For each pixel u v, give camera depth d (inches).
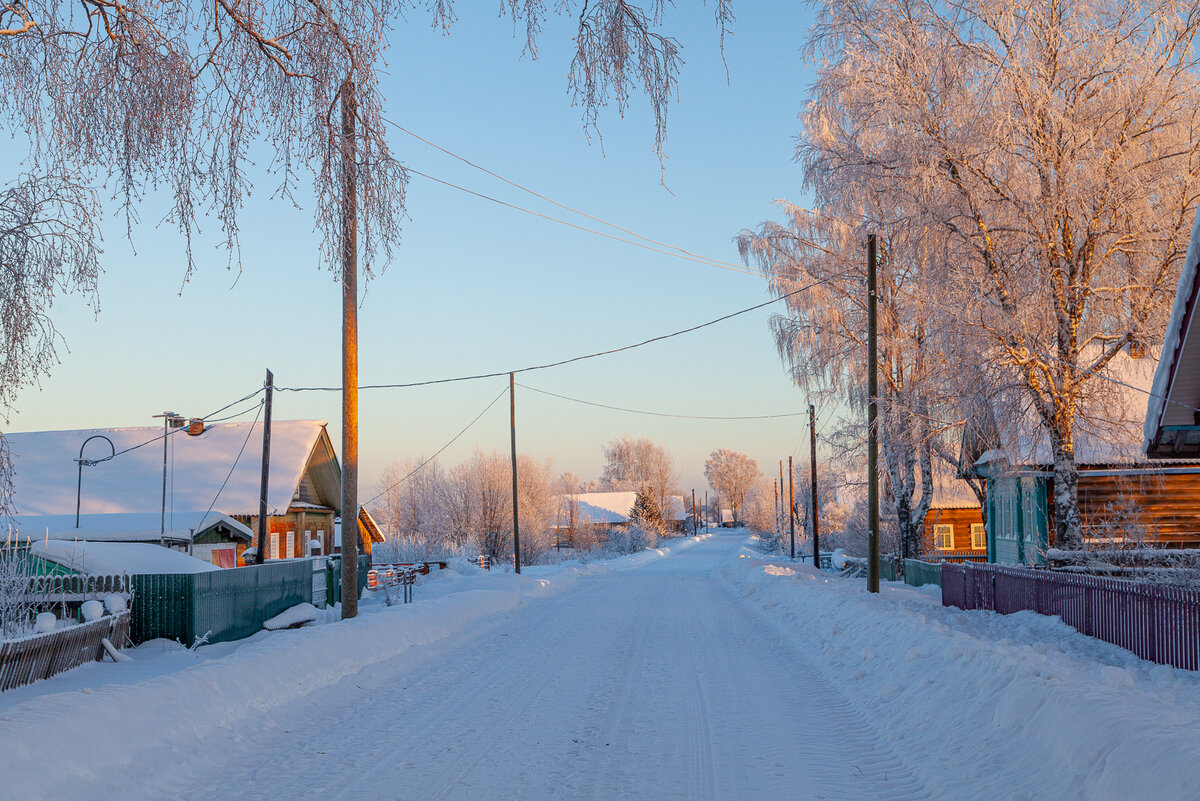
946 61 742.5
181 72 289.9
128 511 1229.7
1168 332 545.6
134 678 462.3
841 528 2361.0
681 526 5521.7
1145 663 439.8
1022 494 1012.5
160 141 290.8
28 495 1270.9
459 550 2005.4
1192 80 705.0
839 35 843.4
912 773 282.8
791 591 938.1
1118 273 754.8
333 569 981.8
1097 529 858.1
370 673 487.8
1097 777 216.4
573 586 1453.0
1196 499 887.7
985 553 1390.3
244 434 1391.5
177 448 1371.8
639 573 1905.8
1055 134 711.7
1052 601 584.7
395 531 2652.6
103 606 593.3
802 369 1176.2
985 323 741.9
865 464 1230.9
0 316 355.3
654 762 300.5
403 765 298.7
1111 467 864.9
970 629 581.6
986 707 311.3
